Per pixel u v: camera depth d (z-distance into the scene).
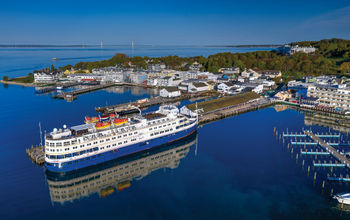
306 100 174.25
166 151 107.25
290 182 83.31
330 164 94.31
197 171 90.56
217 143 114.44
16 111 161.00
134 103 180.62
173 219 66.38
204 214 68.44
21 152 102.44
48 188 80.12
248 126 136.75
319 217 67.56
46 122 138.75
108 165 95.19
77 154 87.31
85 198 75.50
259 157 100.81
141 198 75.50
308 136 121.88
